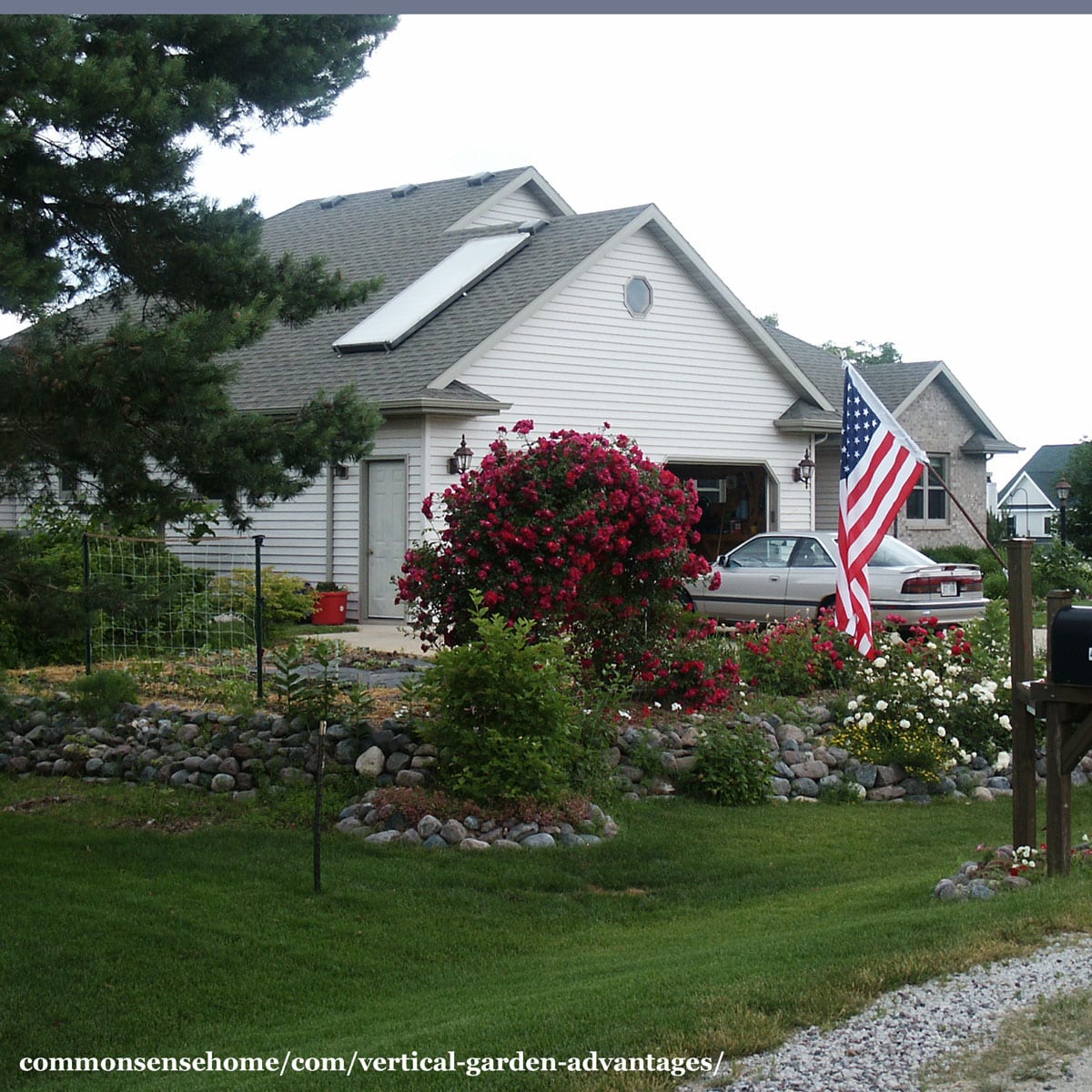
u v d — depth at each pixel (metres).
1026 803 7.82
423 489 19.50
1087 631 7.00
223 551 21.62
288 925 7.55
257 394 20.86
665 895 8.24
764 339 24.36
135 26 10.28
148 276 10.55
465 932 7.48
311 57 11.18
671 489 11.46
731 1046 4.85
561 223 23.70
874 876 8.49
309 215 29.98
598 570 11.41
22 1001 6.50
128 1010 6.42
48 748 11.98
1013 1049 4.65
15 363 8.11
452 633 11.11
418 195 28.25
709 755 10.67
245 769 10.78
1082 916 6.10
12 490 9.22
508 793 9.34
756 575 19.34
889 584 17.80
